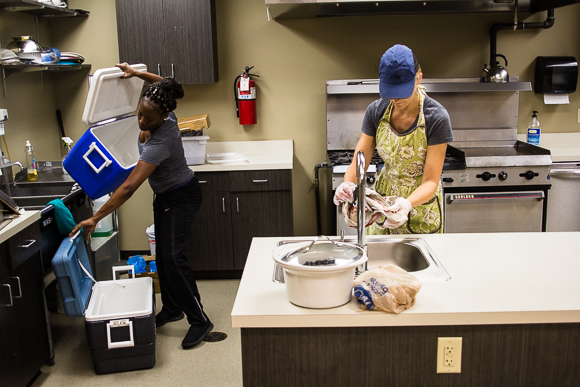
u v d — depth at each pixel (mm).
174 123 2543
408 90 1742
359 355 1321
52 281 2670
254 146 4074
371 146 2209
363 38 3906
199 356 2662
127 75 2525
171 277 2713
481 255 1682
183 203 2668
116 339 2445
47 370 2559
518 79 3973
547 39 3908
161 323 2998
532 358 1324
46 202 2812
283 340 1315
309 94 4012
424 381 1340
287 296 1383
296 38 3918
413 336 1310
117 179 2438
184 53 3611
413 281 1297
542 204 3438
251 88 3873
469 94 3926
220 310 3189
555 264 1592
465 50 3912
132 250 4242
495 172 3400
